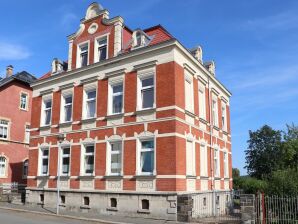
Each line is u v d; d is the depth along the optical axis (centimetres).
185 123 2064
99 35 2462
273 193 1791
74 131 2438
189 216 1792
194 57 2259
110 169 2183
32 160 2706
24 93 3838
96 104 2342
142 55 2147
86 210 2217
